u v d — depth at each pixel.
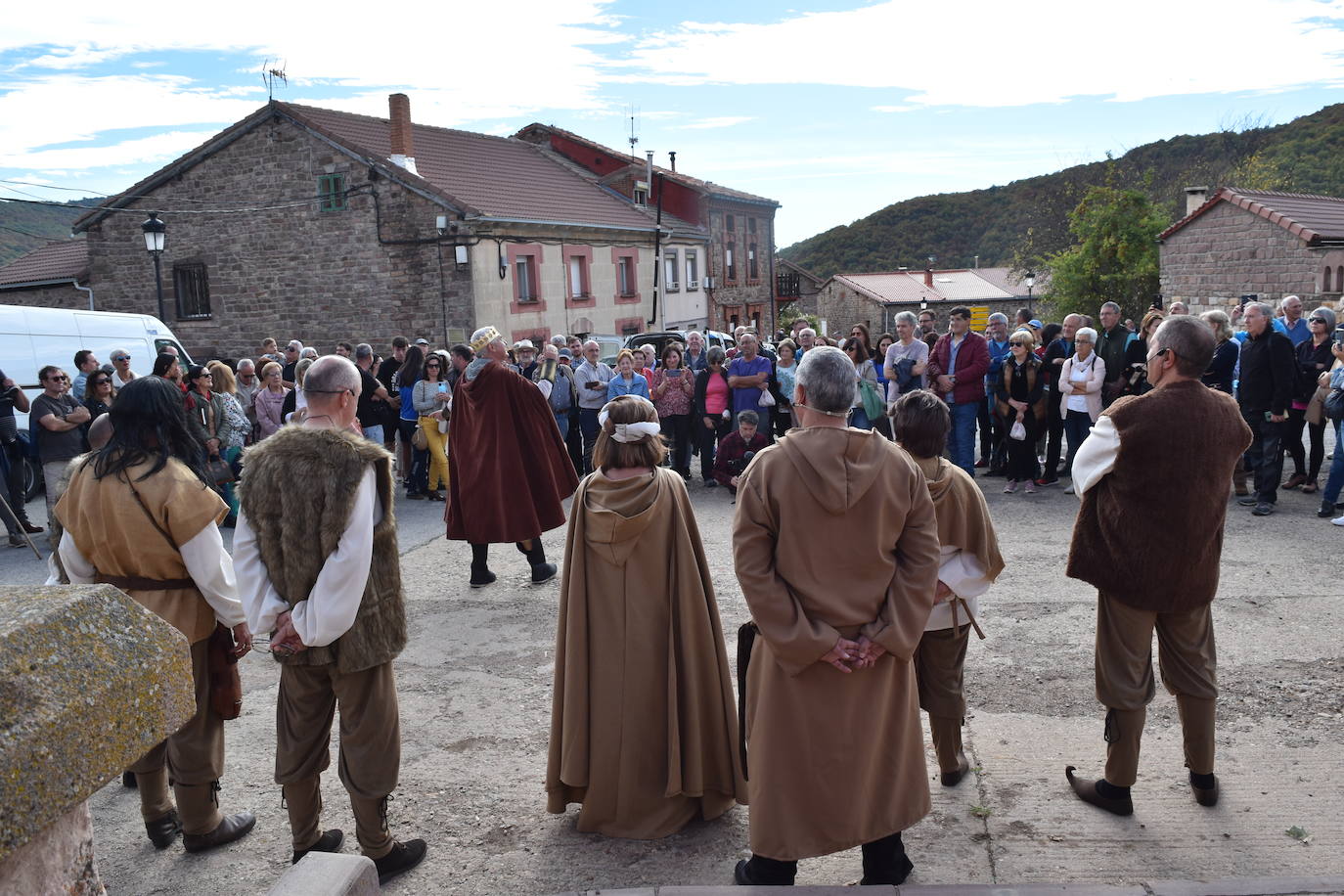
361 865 1.90
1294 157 53.84
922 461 3.42
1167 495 3.18
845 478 2.66
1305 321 9.23
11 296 28.95
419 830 3.57
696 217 36.84
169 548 3.18
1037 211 51.03
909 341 9.84
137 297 26.75
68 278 28.36
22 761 1.11
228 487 8.91
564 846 3.43
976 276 59.25
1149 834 3.29
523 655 5.41
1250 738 4.00
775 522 2.74
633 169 34.50
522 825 3.60
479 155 29.67
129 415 3.21
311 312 24.81
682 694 3.49
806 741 2.76
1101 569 3.35
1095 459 3.31
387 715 3.19
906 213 102.75
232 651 3.41
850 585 2.71
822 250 104.81
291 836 3.50
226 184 25.28
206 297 26.25
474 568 6.84
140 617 1.36
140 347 12.04
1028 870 3.11
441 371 10.46
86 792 1.21
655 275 29.89
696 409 10.54
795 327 11.66
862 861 3.28
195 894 3.19
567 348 12.74
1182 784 3.64
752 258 42.25
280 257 24.95
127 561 3.18
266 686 5.13
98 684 1.24
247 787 3.97
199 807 3.41
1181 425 3.15
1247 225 20.48
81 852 1.29
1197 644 3.40
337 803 3.85
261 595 2.99
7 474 8.87
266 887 3.22
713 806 3.58
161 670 1.35
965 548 3.49
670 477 3.55
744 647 3.20
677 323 34.66
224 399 8.88
